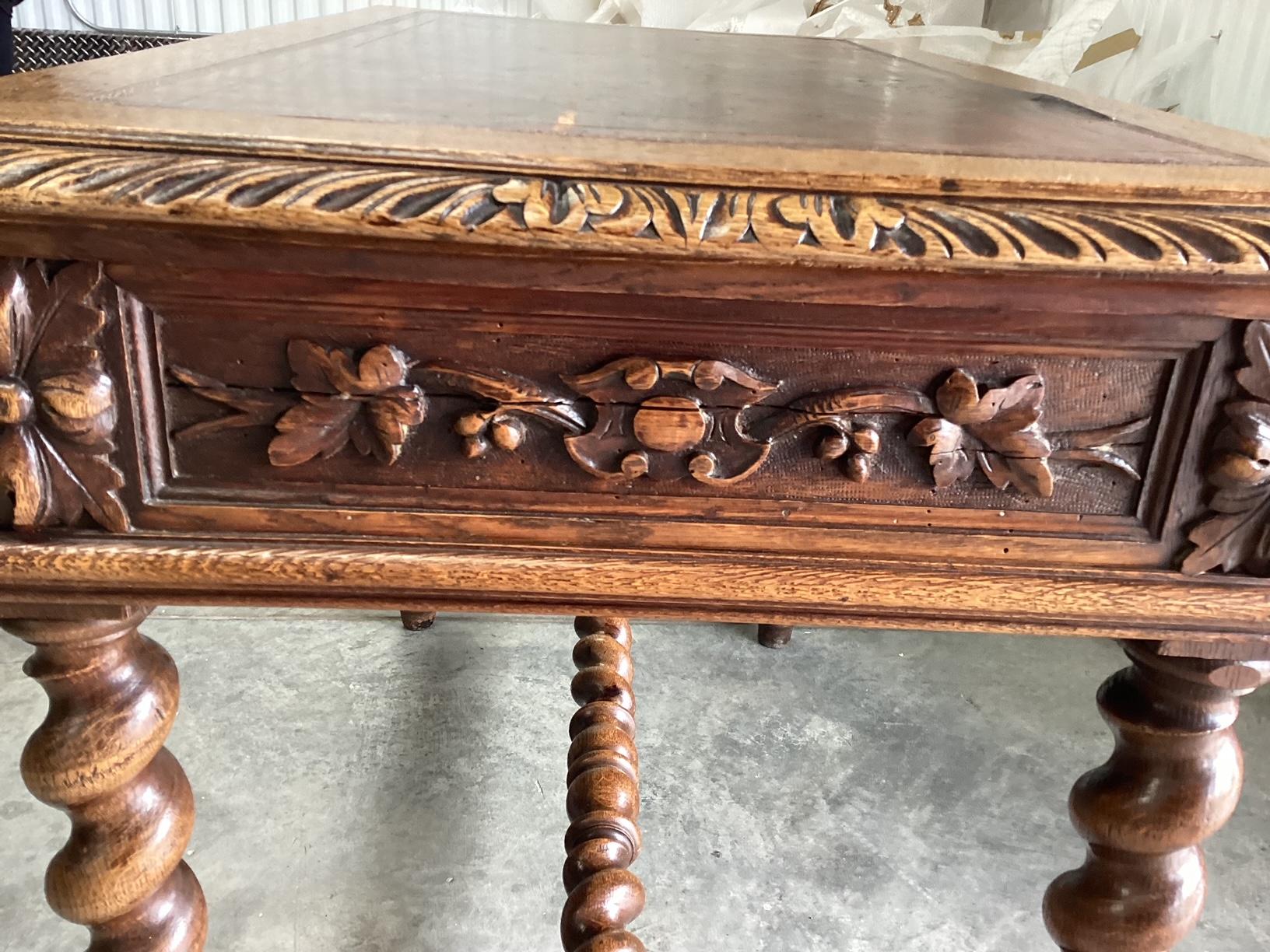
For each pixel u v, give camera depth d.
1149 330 0.45
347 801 0.98
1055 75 1.20
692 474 0.48
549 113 0.52
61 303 0.44
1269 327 0.45
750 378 0.47
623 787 0.75
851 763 1.08
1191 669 0.57
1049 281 0.43
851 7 1.38
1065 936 0.66
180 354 0.46
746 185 0.42
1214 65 1.15
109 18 1.48
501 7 1.51
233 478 0.49
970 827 0.99
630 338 0.46
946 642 1.32
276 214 0.40
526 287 0.43
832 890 0.91
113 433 0.47
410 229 0.40
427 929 0.84
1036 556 0.51
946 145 0.50
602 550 0.50
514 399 0.47
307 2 1.50
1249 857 0.96
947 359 0.47
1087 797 0.64
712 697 1.18
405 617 1.26
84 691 0.57
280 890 0.87
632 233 0.40
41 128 0.42
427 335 0.46
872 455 0.49
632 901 0.68
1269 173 0.45
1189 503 0.49
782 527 0.50
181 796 0.63
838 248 0.40
